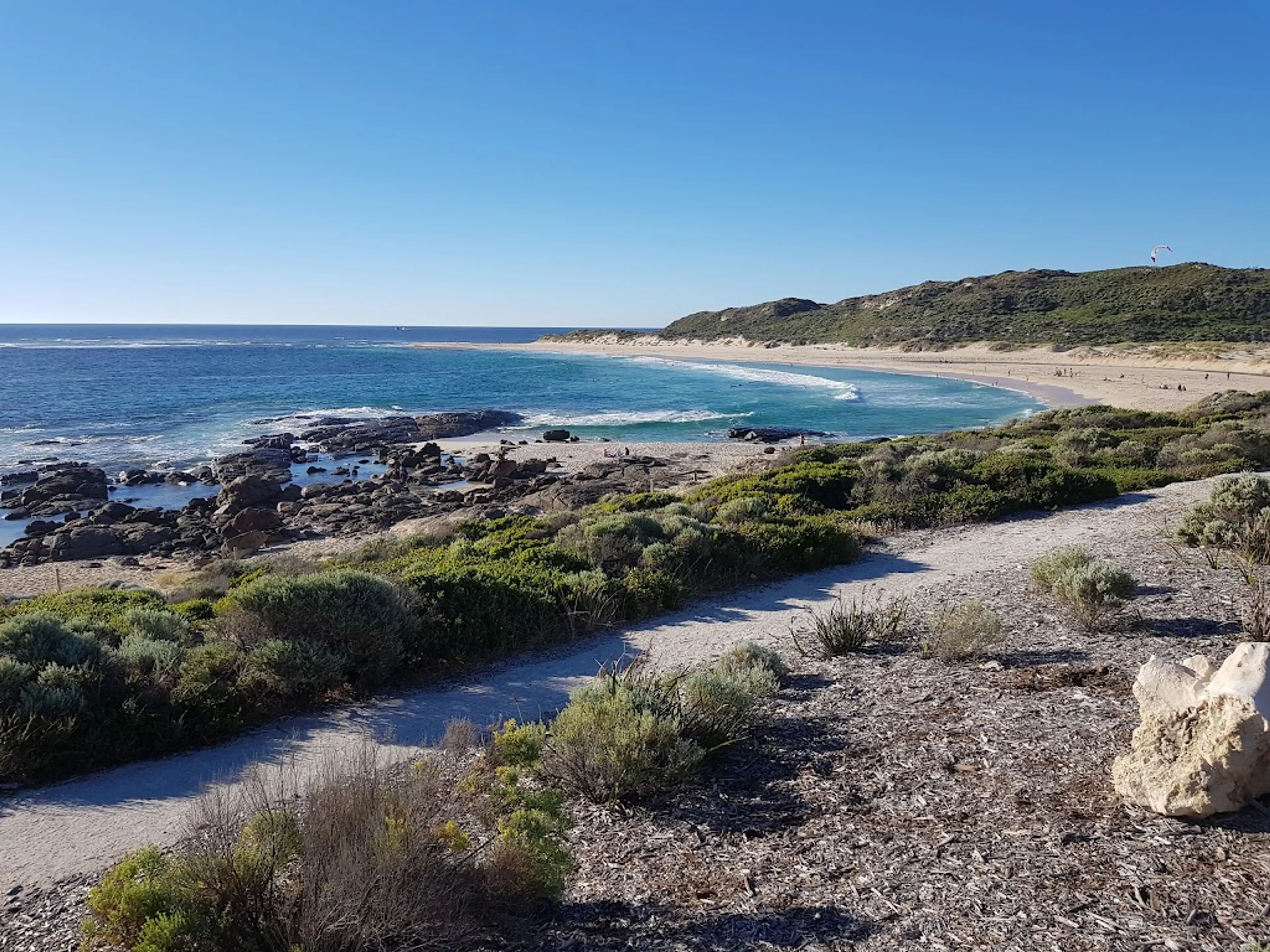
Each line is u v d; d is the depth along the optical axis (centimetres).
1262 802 454
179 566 2536
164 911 372
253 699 833
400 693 904
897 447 2855
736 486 2062
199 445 5178
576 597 1128
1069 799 496
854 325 15988
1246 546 1112
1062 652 795
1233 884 390
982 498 1738
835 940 383
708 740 635
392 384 9881
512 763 609
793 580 1323
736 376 10400
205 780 698
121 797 673
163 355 16675
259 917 379
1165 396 6181
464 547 1564
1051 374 8575
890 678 781
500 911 420
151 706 784
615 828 524
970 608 866
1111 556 1230
